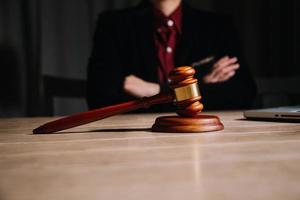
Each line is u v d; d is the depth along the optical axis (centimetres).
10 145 60
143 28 214
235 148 53
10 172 41
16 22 280
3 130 83
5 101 281
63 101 288
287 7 316
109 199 30
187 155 48
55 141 63
